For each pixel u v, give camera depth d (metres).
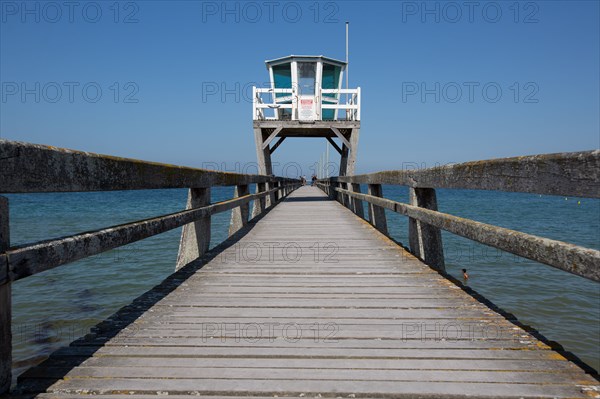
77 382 2.03
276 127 16.73
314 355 2.33
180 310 3.14
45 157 1.90
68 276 10.23
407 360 2.26
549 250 2.12
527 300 9.04
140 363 2.24
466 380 2.04
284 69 18.80
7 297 1.84
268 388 1.98
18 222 23.97
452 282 3.96
